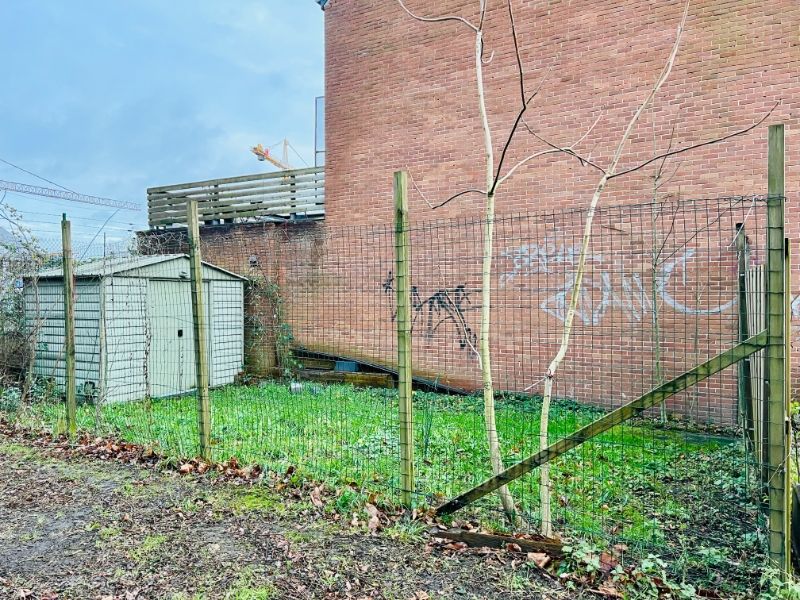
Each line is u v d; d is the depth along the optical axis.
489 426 3.54
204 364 4.91
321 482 4.30
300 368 9.11
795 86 6.47
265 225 10.27
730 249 6.70
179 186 11.48
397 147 9.22
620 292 7.35
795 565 2.97
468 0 8.59
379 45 9.40
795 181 6.43
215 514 3.79
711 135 6.92
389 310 8.83
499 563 3.08
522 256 8.04
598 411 6.99
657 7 7.23
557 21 7.89
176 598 2.77
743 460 4.63
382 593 2.80
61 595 2.80
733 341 6.52
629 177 7.38
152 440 5.47
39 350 8.30
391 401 7.44
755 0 6.68
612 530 3.55
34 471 4.69
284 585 2.89
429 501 3.92
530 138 8.09
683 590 2.71
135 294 8.38
